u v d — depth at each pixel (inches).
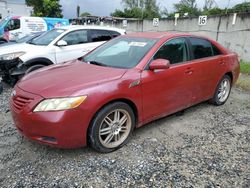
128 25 703.7
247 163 119.4
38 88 115.0
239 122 168.4
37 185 101.1
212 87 183.8
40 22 553.3
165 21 588.4
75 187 100.6
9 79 238.4
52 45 255.9
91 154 123.7
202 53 173.2
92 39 288.2
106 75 124.7
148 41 150.3
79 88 111.6
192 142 138.4
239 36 433.4
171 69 145.7
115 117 125.0
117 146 128.0
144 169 112.7
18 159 118.5
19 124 115.5
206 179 106.8
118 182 103.9
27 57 236.4
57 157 120.6
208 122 166.7
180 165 116.3
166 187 101.3
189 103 166.7
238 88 258.7
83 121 111.1
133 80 126.8
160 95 141.8
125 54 147.6
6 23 514.3
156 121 165.3
